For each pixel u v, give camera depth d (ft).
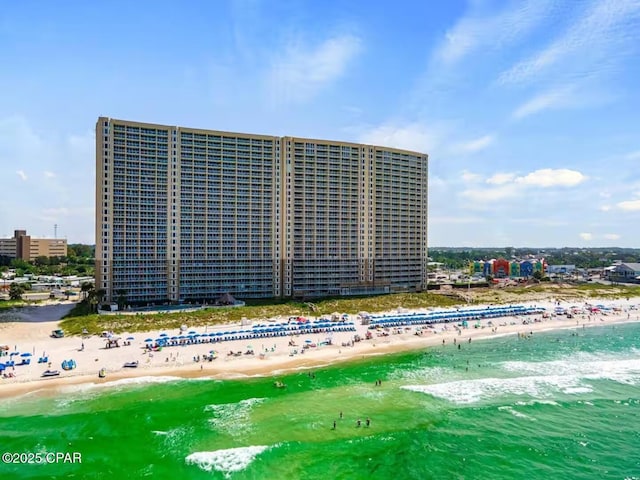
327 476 168.04
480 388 259.19
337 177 559.79
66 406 223.71
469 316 467.52
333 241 558.15
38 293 582.35
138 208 460.55
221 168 499.92
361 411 223.92
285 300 509.35
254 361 301.22
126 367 279.49
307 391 249.55
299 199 541.34
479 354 336.49
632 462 183.62
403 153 611.47
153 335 353.72
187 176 484.74
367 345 353.51
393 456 183.01
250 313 431.43
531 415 223.51
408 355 330.34
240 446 186.80
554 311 512.22
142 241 463.01
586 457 186.60
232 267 506.48
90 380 258.78
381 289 592.19
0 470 168.14
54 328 367.66
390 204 599.98
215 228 498.28
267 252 524.93
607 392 255.70
